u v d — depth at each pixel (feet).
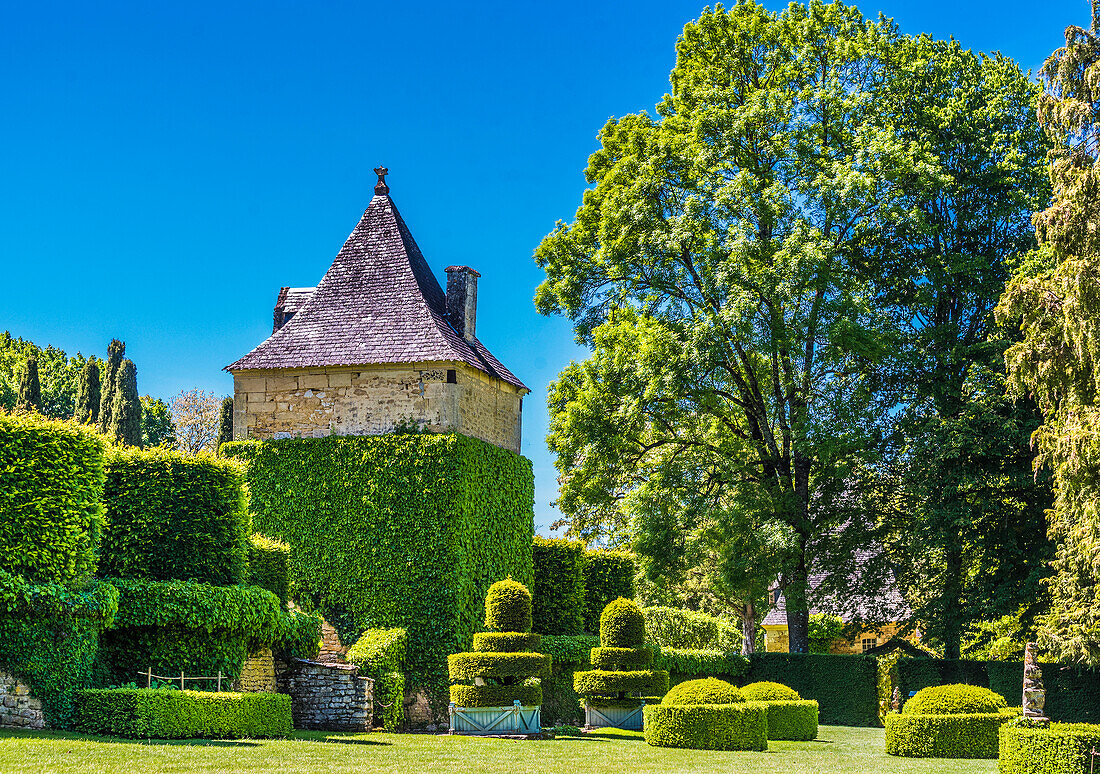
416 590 94.32
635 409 120.67
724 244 117.08
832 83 122.42
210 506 77.05
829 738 92.02
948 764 68.85
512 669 81.87
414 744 71.00
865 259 122.93
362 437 97.86
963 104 125.08
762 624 170.91
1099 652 88.84
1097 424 80.18
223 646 72.95
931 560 120.67
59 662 61.26
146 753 51.90
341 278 106.73
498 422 108.17
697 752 72.69
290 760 54.19
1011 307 88.07
